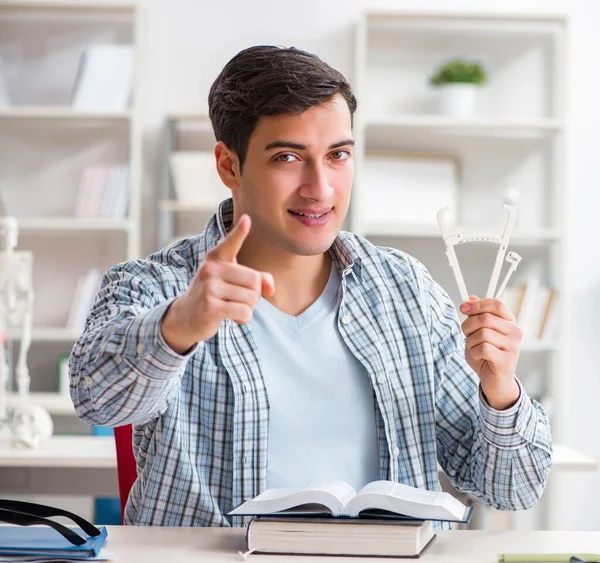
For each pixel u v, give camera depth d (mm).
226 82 1412
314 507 1217
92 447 2863
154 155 4211
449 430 1556
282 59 1360
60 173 4207
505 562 1142
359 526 1167
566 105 4055
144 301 1431
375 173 4070
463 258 4254
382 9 4031
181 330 1151
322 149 1349
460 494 2869
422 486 1495
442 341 1600
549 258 4270
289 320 1501
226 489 1433
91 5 4008
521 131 4242
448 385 1564
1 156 4191
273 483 1422
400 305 1568
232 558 1154
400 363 1528
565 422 4082
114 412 1254
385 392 1479
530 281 4004
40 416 2859
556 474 3986
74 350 1317
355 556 1164
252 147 1372
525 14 4016
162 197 4133
